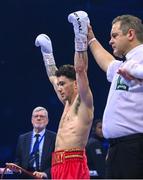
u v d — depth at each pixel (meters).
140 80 3.43
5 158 17.55
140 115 3.57
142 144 3.55
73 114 4.72
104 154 7.52
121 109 3.60
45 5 17.78
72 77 4.77
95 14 17.77
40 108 7.29
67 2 17.73
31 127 18.06
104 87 17.64
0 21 17.77
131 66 3.42
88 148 7.52
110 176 3.61
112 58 4.09
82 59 4.24
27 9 17.78
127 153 3.55
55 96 17.97
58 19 17.98
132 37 3.72
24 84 18.14
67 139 4.64
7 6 17.64
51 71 5.28
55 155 4.68
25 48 18.05
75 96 4.79
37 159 7.04
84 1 17.70
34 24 17.94
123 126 3.58
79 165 4.56
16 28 17.91
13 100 18.08
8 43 17.97
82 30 4.11
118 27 3.76
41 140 7.16
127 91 3.61
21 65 18.08
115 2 17.64
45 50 5.33
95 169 7.43
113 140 3.63
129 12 17.70
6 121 18.02
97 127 7.68
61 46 18.14
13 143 17.88
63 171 4.57
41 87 18.11
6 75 18.08
